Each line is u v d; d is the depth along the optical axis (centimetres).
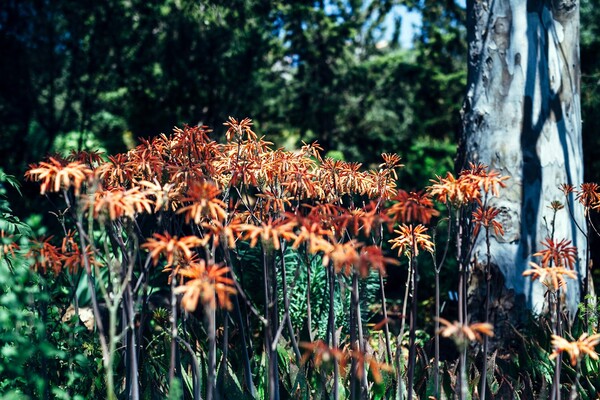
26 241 204
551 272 178
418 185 892
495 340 350
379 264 156
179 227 216
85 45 888
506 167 367
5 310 204
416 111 1373
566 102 376
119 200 168
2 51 824
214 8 994
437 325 209
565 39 381
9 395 190
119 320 294
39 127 896
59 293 246
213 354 168
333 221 182
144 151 205
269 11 1077
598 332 289
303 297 363
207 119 1030
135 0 925
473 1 394
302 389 225
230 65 991
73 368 224
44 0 838
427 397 231
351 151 1366
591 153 768
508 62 374
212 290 152
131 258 192
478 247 364
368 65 1398
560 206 269
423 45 1383
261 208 226
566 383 266
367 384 230
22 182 756
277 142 1374
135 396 193
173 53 960
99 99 921
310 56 1370
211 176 213
